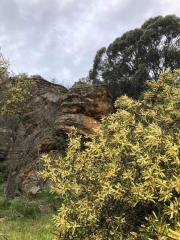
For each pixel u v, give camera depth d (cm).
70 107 1998
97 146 769
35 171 1847
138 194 667
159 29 4522
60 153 1878
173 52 4412
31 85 2211
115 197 691
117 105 859
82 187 764
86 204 726
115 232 703
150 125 730
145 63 4466
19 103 2138
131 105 838
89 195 751
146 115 809
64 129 1934
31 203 1664
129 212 712
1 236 1233
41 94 2203
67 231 736
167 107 797
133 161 705
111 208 717
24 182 1855
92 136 823
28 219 1527
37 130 2041
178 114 773
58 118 1981
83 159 777
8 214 1572
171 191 666
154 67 4462
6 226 1404
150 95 850
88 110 1995
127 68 4594
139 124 736
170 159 679
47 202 1664
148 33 4478
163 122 774
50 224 1377
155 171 670
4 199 1747
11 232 1316
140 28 4778
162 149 694
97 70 4766
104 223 721
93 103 2008
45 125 2031
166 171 683
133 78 4188
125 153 727
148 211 712
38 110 2100
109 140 772
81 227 729
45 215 1558
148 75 4322
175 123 770
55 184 786
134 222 711
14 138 2125
